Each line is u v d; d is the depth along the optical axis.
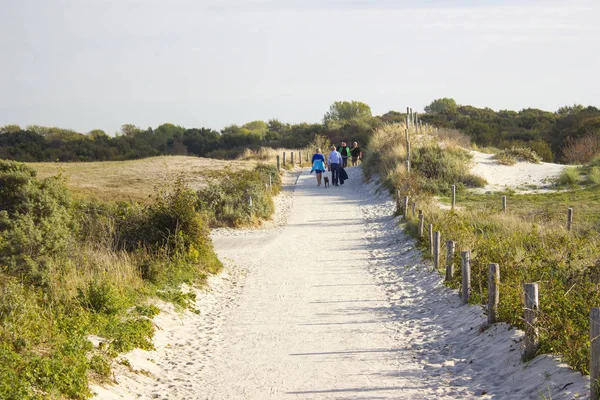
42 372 6.77
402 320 11.49
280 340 10.45
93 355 8.01
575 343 7.37
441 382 7.97
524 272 11.56
